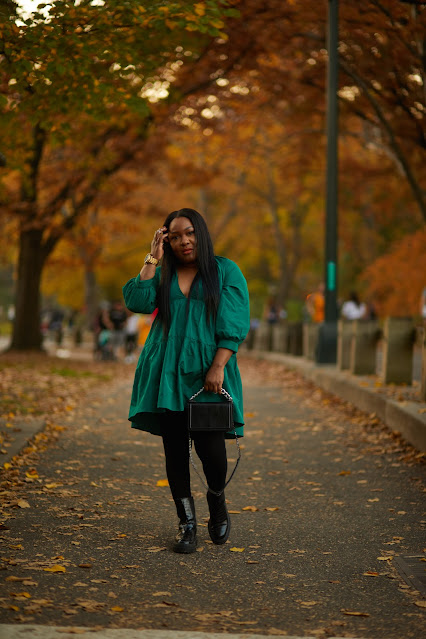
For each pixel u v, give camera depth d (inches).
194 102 902.4
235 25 708.0
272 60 808.3
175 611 166.6
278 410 504.1
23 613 161.0
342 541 220.7
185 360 200.4
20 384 603.5
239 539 221.8
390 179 1162.6
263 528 233.5
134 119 714.2
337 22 644.7
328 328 674.2
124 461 330.6
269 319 1710.1
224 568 196.2
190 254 205.3
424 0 447.2
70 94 431.2
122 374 829.2
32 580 182.1
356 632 156.6
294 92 858.8
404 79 725.9
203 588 181.5
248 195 2036.2
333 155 661.3
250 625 159.6
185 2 377.7
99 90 435.2
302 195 1690.5
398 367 490.6
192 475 304.7
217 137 1245.7
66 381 673.0
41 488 275.1
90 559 200.1
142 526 231.8
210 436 205.3
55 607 165.6
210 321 202.5
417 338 484.7
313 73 812.6
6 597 169.6
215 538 214.7
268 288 2642.7
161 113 868.0
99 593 175.6
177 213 207.9
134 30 393.1
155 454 348.2
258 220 2161.7
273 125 1289.4
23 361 871.7
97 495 268.7
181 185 1307.8
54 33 368.5
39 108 441.1
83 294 2315.5
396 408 385.1
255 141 1277.1
